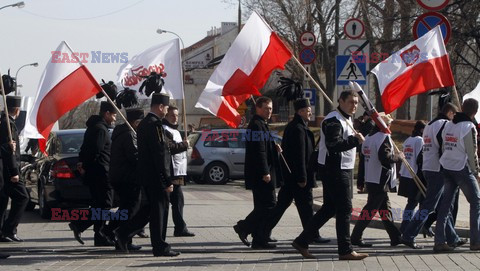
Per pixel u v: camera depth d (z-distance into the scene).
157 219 9.59
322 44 40.38
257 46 11.53
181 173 11.61
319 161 9.38
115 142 10.31
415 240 11.23
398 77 10.95
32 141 15.88
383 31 30.56
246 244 10.68
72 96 10.55
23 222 14.48
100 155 10.94
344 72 16.06
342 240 9.31
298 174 10.56
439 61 11.02
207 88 11.82
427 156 10.15
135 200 10.34
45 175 14.60
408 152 11.12
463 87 27.86
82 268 8.85
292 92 10.78
